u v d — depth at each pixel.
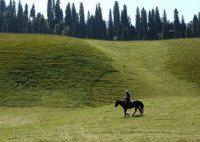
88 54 90.62
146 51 104.75
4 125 48.75
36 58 84.12
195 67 88.88
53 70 79.44
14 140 35.19
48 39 99.12
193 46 105.12
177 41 113.06
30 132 39.19
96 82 76.12
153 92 73.81
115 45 111.81
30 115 56.88
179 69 88.31
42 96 67.81
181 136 33.12
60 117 51.41
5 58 83.00
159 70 89.00
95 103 66.62
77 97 68.38
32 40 96.69
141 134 34.41
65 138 34.34
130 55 100.62
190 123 38.81
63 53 88.56
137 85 76.94
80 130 37.91
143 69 89.44
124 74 82.56
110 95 70.88
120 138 33.03
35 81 73.94
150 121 40.78
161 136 33.25
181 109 47.78
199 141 31.33
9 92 68.38
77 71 80.19
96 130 37.31
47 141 33.66
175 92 74.56
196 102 53.69
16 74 75.94
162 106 51.44
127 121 41.66
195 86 78.31
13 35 103.25
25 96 67.25
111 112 50.50
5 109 61.12
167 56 98.19
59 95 68.75
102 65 85.62
